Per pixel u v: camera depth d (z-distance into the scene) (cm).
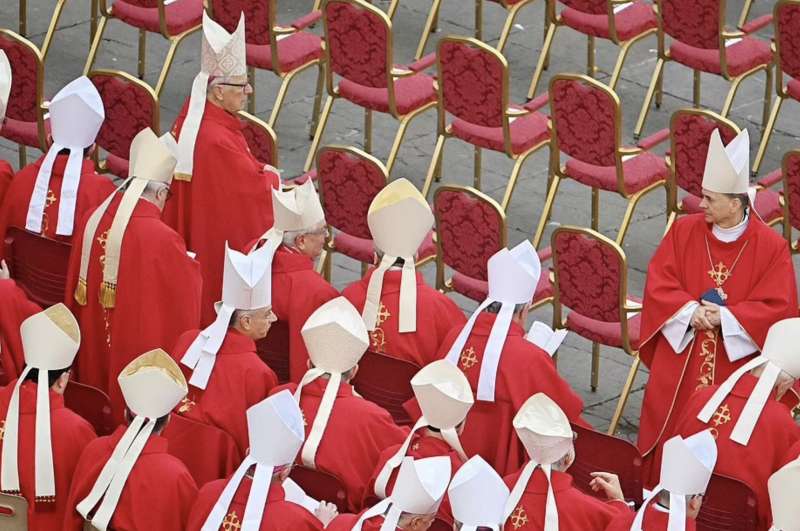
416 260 3947
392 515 2495
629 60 5362
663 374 3469
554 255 3691
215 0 4622
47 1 5641
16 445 2825
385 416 2916
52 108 3650
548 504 2614
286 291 3334
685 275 3447
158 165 3428
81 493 2705
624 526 2586
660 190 4759
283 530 2548
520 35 5484
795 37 4453
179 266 3425
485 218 3709
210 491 2608
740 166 3347
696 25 4619
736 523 2870
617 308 3647
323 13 4409
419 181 4756
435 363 2795
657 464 3497
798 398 3381
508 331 3105
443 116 4397
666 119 5078
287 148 4900
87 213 3494
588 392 3978
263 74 5269
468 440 3125
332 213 3997
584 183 4250
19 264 3600
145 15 4828
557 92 4141
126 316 3431
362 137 4956
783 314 3353
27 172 3678
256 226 3875
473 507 2484
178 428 2983
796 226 4025
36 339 2850
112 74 4091
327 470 2884
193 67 5312
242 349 3022
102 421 3083
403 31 5469
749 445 3034
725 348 3369
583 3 4841
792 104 5172
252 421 2570
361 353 2925
